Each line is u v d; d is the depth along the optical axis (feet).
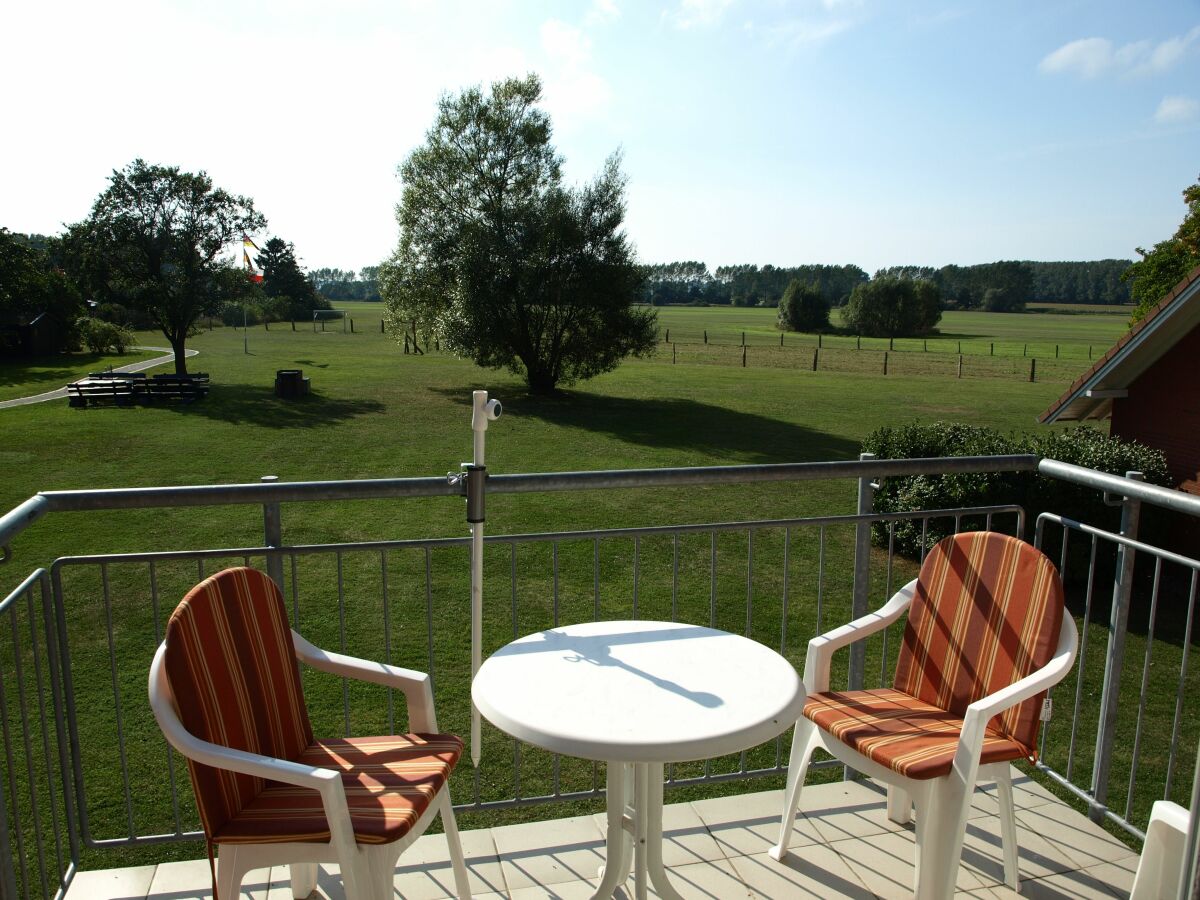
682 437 65.10
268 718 6.85
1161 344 31.78
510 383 101.19
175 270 107.24
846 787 9.97
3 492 45.88
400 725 17.44
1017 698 6.97
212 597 6.48
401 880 8.13
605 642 7.58
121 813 13.76
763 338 210.18
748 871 8.36
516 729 6.00
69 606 26.37
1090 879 8.29
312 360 134.51
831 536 36.58
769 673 6.89
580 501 43.16
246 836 5.99
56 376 112.88
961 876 8.33
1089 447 30.27
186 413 75.36
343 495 8.00
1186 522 30.40
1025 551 8.05
